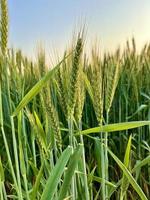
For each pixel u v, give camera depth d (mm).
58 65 228
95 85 253
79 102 251
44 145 259
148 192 450
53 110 246
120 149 537
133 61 650
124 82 618
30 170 374
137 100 564
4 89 352
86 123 554
